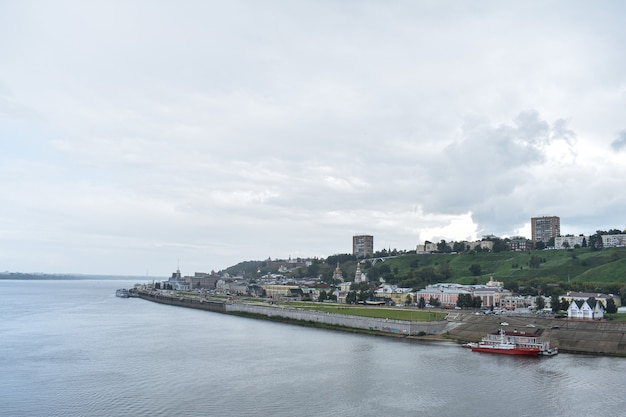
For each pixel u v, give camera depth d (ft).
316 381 526.98
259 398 466.29
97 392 483.51
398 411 431.43
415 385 510.99
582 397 468.75
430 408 438.81
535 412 428.15
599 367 596.29
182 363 615.16
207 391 488.44
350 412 428.56
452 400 460.96
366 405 447.01
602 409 435.53
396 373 563.48
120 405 445.37
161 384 513.45
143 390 491.31
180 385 509.35
